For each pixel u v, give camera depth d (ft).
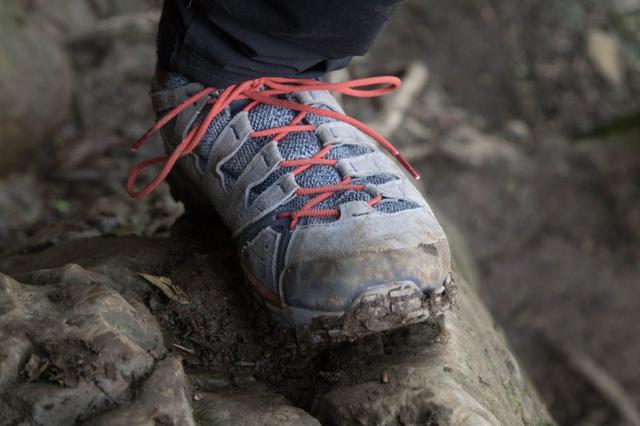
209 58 4.23
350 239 3.83
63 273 4.06
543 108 15.97
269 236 4.02
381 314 3.80
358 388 3.78
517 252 13.94
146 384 3.47
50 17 11.23
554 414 13.08
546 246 14.17
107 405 3.43
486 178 13.96
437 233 4.05
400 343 4.18
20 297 3.76
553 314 13.85
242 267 4.21
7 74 9.80
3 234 8.70
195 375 3.98
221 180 4.32
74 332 3.57
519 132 15.08
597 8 17.56
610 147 14.67
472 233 13.79
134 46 11.59
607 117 16.06
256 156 4.20
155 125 4.31
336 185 4.08
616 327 13.91
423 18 16.22
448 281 4.02
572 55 16.74
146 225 6.64
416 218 4.01
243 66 4.25
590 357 13.70
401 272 3.80
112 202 7.29
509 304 13.84
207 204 5.01
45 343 3.51
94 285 3.88
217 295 4.33
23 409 3.34
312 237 3.89
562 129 15.69
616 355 13.66
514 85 16.08
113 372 3.46
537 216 14.24
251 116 4.32
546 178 14.30
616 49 17.07
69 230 6.40
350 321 3.81
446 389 3.73
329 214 3.97
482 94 15.74
